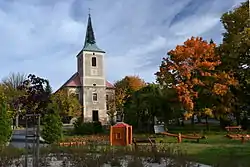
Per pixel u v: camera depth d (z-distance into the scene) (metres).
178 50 29.36
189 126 39.91
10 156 10.48
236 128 29.73
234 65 29.88
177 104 29.88
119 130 18.27
